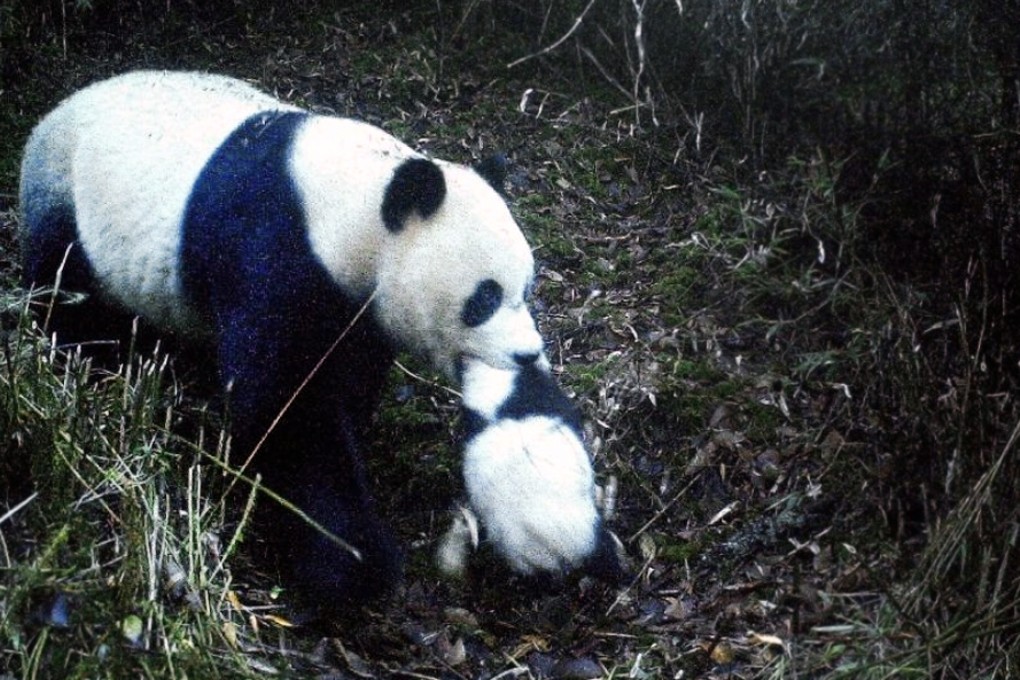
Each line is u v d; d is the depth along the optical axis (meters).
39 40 4.65
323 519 3.44
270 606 3.40
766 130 4.71
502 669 3.47
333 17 5.01
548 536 3.47
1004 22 4.11
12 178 4.29
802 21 4.69
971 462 3.62
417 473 3.80
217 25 4.91
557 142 4.76
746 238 4.48
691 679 3.46
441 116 4.79
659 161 4.75
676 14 4.91
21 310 3.57
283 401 3.39
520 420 3.45
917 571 3.47
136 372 3.74
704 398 4.05
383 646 3.45
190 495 3.30
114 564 3.18
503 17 5.06
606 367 4.10
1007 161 3.99
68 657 2.99
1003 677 3.28
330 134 3.45
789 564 3.69
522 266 3.41
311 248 3.35
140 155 3.56
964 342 3.75
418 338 3.45
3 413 3.27
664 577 3.68
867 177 4.44
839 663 3.39
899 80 4.47
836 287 4.25
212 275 3.46
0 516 3.19
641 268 4.44
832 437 3.95
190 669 3.07
